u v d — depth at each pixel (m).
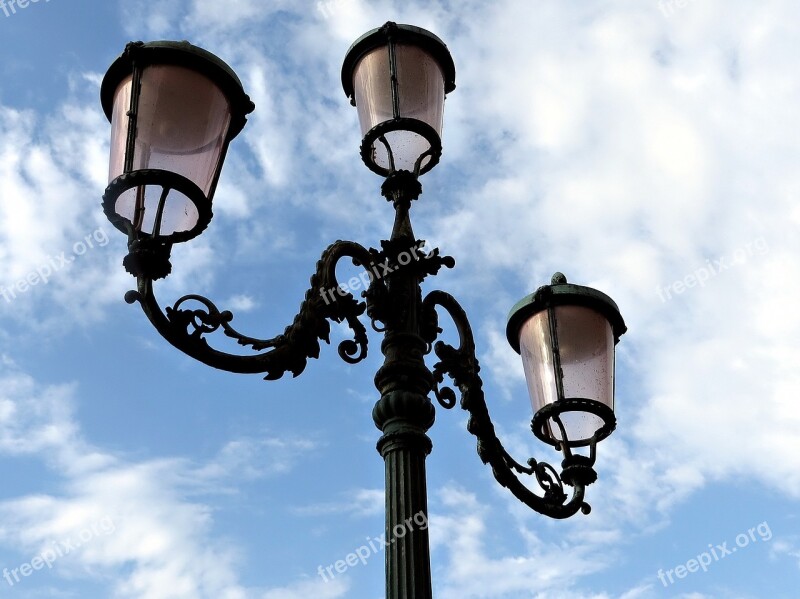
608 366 5.29
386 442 4.29
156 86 4.35
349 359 4.45
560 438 5.28
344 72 5.11
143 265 4.05
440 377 4.79
